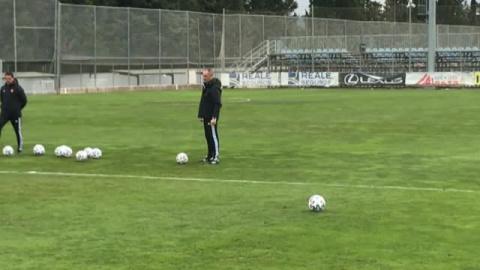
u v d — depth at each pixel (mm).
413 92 44344
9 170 13391
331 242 7688
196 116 27047
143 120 25344
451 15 71438
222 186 11469
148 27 56594
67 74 51469
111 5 73438
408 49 59344
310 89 51562
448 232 8125
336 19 68250
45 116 27500
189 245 7586
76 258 7086
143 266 6801
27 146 17656
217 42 61469
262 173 12898
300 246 7527
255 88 54656
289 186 11430
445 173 12727
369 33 70500
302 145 17375
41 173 12977
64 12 51219
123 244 7637
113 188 11305
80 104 35406
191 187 11383
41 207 9711
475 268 6688
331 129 21484
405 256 7113
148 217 9023
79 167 13805
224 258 7074
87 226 8516
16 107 15984
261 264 6859
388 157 15023
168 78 58125
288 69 61688
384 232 8141
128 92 50625
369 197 10375
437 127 21688
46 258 7086
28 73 49344
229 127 22406
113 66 54375
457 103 32906
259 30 63312
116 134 20500
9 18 48375
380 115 26594
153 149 16812
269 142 18094
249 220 8820
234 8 91062
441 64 58812
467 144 17312
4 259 7051
